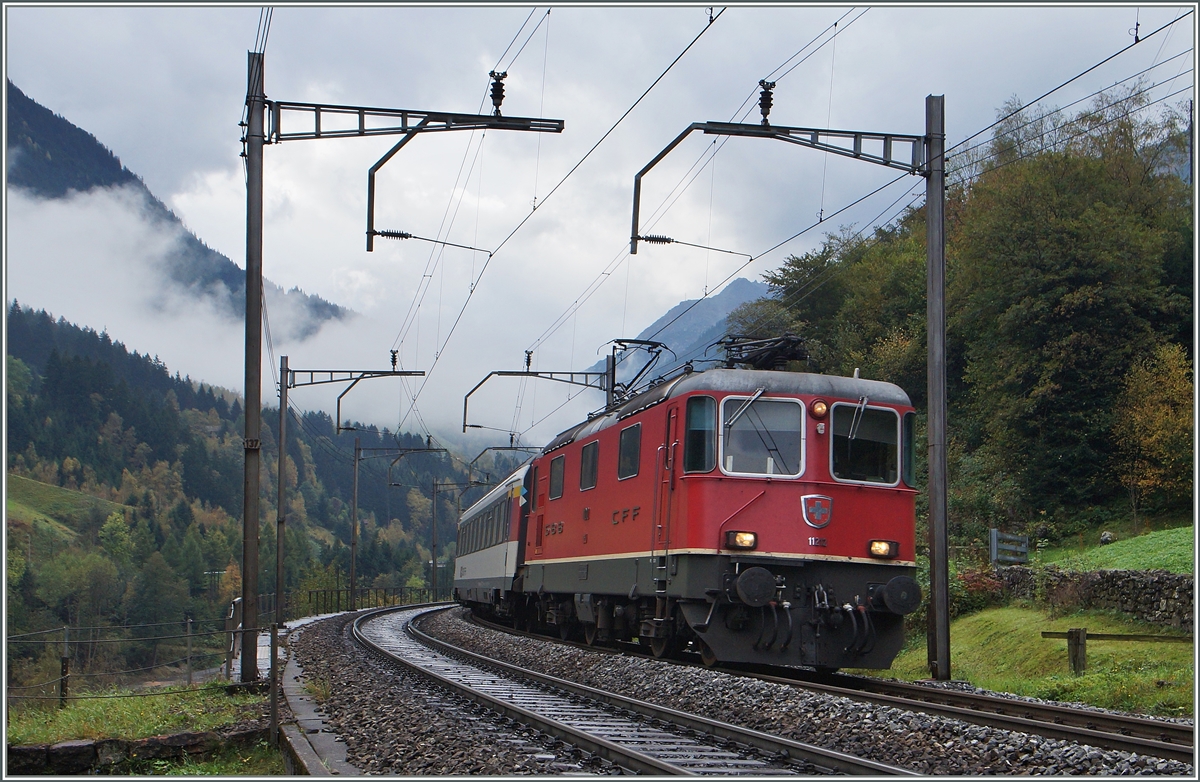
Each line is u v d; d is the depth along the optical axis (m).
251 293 15.09
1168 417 29.58
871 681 14.12
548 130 16.41
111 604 93.00
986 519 34.41
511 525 27.31
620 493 17.55
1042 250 34.72
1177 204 37.91
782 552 14.52
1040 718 11.09
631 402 18.19
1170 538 24.91
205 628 95.38
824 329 52.78
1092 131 43.72
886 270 51.28
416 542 196.00
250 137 15.28
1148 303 33.50
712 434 14.78
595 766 8.66
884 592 14.43
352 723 11.44
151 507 148.00
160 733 11.43
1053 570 22.66
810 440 14.90
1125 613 19.67
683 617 15.64
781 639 14.49
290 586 117.25
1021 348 35.06
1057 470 33.66
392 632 29.84
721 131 15.97
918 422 42.78
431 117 16.02
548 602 24.20
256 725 11.70
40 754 10.64
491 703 11.99
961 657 20.95
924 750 8.98
